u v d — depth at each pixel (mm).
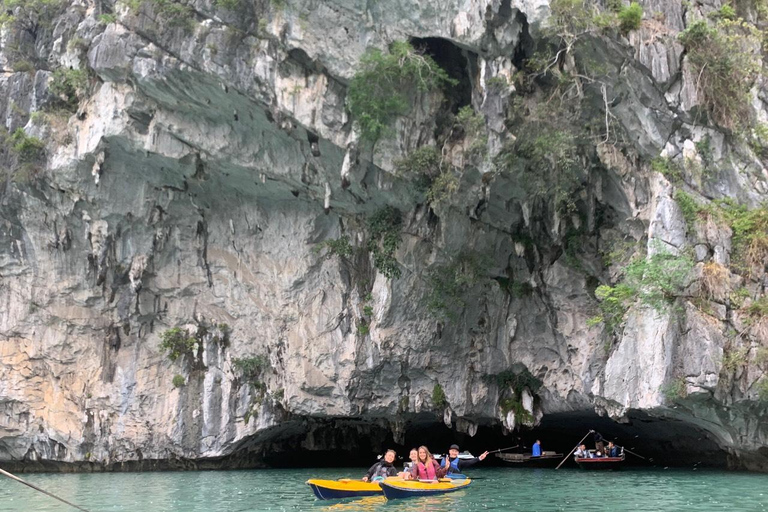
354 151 22219
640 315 20375
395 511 14680
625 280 21391
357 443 29438
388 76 21547
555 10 20359
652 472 22531
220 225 26578
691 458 25719
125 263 26047
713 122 21000
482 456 22875
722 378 19078
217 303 26578
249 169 24078
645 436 27328
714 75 20938
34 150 24969
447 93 22656
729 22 21453
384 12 21734
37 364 26375
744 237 20359
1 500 17359
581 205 23703
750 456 21250
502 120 21422
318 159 23344
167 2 22078
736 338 19219
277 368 25906
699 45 20906
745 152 21266
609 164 21797
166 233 26172
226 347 26422
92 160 24062
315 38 21625
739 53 21078
